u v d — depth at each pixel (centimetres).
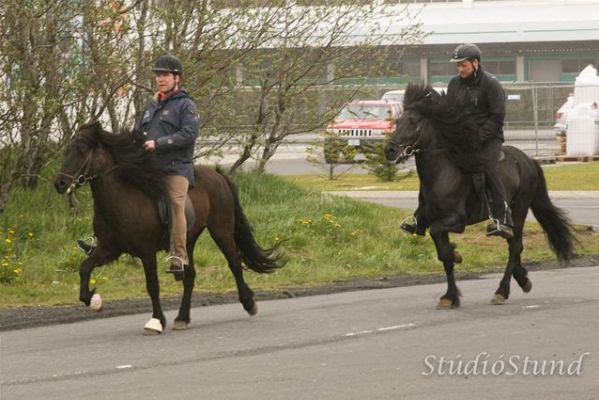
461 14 6700
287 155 5000
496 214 1509
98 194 1318
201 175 1416
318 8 2331
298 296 1656
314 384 1039
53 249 1888
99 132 1312
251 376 1077
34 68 1917
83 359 1173
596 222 2581
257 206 2248
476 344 1224
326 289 1711
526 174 1590
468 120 1484
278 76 2377
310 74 2412
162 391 1016
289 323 1390
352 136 4184
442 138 1493
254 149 2452
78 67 1967
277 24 2264
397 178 3666
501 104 1512
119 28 2002
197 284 1745
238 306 1552
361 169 4119
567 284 1714
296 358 1164
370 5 2445
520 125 4988
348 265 1944
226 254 1441
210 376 1080
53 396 1004
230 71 2222
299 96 2417
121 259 1847
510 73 6900
